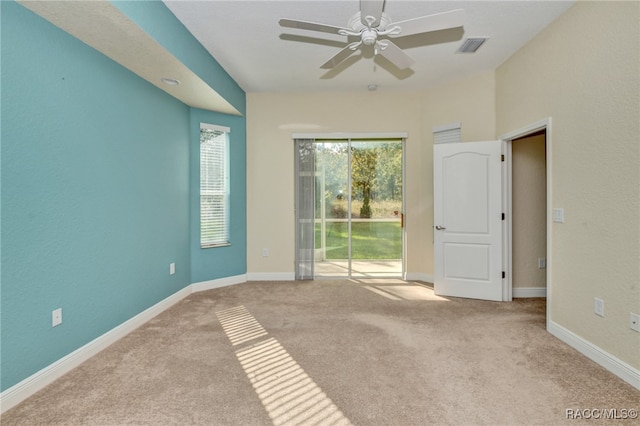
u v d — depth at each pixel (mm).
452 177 3885
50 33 2104
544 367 2221
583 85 2385
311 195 4734
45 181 2080
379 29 2135
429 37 3041
